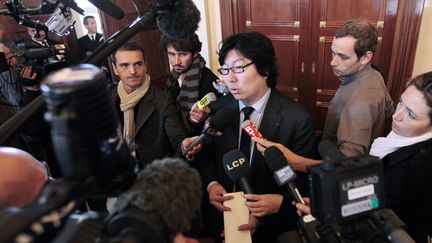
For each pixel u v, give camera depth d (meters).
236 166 0.93
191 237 0.46
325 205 0.42
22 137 1.23
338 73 1.45
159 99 1.46
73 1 1.04
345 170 0.41
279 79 3.04
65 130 0.26
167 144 1.46
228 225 0.88
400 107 0.89
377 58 2.52
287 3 2.72
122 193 0.35
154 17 0.71
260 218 1.00
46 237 0.26
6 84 1.72
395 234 0.42
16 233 0.24
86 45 3.04
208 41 3.04
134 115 1.46
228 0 2.87
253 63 0.99
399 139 0.89
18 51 1.62
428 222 0.81
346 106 1.36
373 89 1.33
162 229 0.33
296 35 2.78
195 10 0.79
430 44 2.27
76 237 0.31
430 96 0.79
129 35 0.65
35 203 0.28
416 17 2.23
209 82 1.68
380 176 0.43
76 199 0.29
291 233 0.59
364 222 0.45
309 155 1.06
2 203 0.50
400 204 0.82
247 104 1.12
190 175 0.38
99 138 0.28
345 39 1.35
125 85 1.46
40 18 2.18
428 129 0.83
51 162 0.88
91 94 0.26
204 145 1.24
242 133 1.13
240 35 1.01
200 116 1.33
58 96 0.26
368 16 2.45
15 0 1.48
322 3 2.58
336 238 0.47
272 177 1.08
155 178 0.35
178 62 1.66
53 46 1.53
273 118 1.09
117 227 0.33
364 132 1.27
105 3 0.73
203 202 1.28
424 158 0.81
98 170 0.30
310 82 2.89
